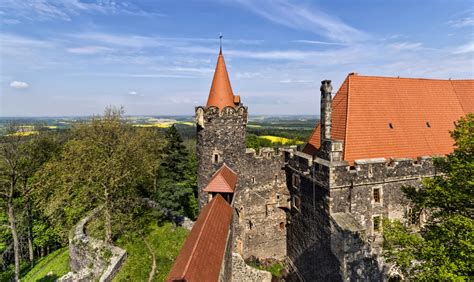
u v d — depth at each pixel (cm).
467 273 1069
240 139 2653
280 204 2828
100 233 2809
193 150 6312
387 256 1423
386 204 1973
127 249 2598
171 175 3844
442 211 1322
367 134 2109
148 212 3409
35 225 3966
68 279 2252
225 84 2659
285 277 2630
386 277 1878
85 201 2522
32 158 3597
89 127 2580
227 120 2586
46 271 3191
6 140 2948
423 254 1177
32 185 3222
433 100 2417
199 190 2706
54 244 4409
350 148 2030
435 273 1073
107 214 2578
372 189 1934
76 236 2808
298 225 2478
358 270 1797
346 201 1889
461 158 1262
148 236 2875
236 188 2669
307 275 2305
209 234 1568
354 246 1775
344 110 2200
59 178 2595
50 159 3503
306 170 2216
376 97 2283
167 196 3073
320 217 2020
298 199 2472
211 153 2595
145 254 2516
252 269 2420
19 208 3762
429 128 2272
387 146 2109
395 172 1970
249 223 2788
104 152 2541
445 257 1075
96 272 2288
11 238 3919
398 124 2217
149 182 3158
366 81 2331
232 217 2277
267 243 2852
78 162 2416
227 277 1858
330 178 1836
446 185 1280
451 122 2356
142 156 2744
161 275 2203
